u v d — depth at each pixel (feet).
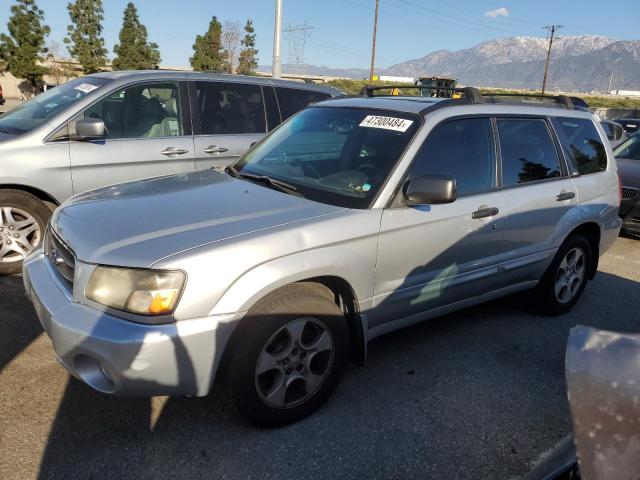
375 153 11.10
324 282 10.03
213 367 8.34
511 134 13.17
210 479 8.29
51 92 18.61
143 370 7.86
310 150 12.23
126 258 8.13
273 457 8.83
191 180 12.01
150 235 8.65
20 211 15.71
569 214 14.28
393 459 8.97
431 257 11.12
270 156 12.69
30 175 15.48
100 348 7.82
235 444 9.07
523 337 13.91
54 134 16.02
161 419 9.62
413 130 11.19
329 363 9.89
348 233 9.62
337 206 10.15
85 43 143.23
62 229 9.60
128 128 17.43
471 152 12.16
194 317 8.11
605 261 21.83
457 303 12.36
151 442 9.01
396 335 13.58
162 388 8.10
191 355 8.09
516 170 13.12
